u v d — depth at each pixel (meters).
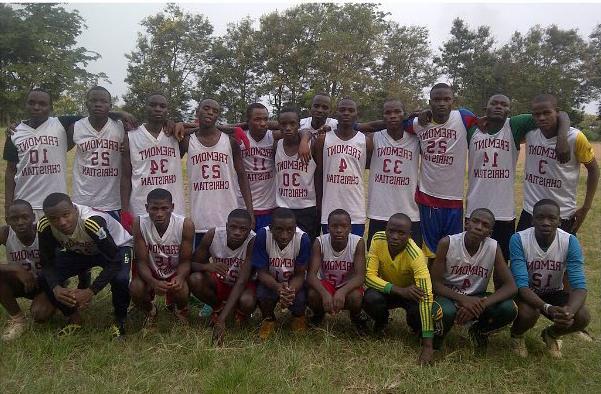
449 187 4.93
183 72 42.47
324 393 3.28
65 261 4.30
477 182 4.81
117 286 4.09
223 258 4.48
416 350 4.09
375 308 4.21
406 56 42.94
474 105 44.50
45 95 4.80
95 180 4.82
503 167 4.71
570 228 4.65
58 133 4.88
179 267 4.33
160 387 3.31
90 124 4.82
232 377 3.35
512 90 42.78
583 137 4.41
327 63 37.59
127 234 4.39
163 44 41.25
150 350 3.88
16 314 4.17
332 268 4.46
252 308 4.29
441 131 4.82
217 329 4.05
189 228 4.28
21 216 4.03
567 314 3.72
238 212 4.31
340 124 4.88
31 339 3.90
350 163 4.89
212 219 4.83
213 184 4.82
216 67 42.22
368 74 39.03
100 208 4.86
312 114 5.20
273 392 3.30
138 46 42.03
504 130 4.70
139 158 4.75
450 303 4.02
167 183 4.79
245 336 4.18
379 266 4.38
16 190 4.92
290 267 4.35
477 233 3.99
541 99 4.37
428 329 3.92
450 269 4.20
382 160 4.99
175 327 4.28
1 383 3.25
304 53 39.09
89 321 4.39
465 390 3.46
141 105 40.72
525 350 4.10
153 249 4.30
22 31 36.06
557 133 4.43
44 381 3.28
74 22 40.25
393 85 39.47
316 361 3.79
